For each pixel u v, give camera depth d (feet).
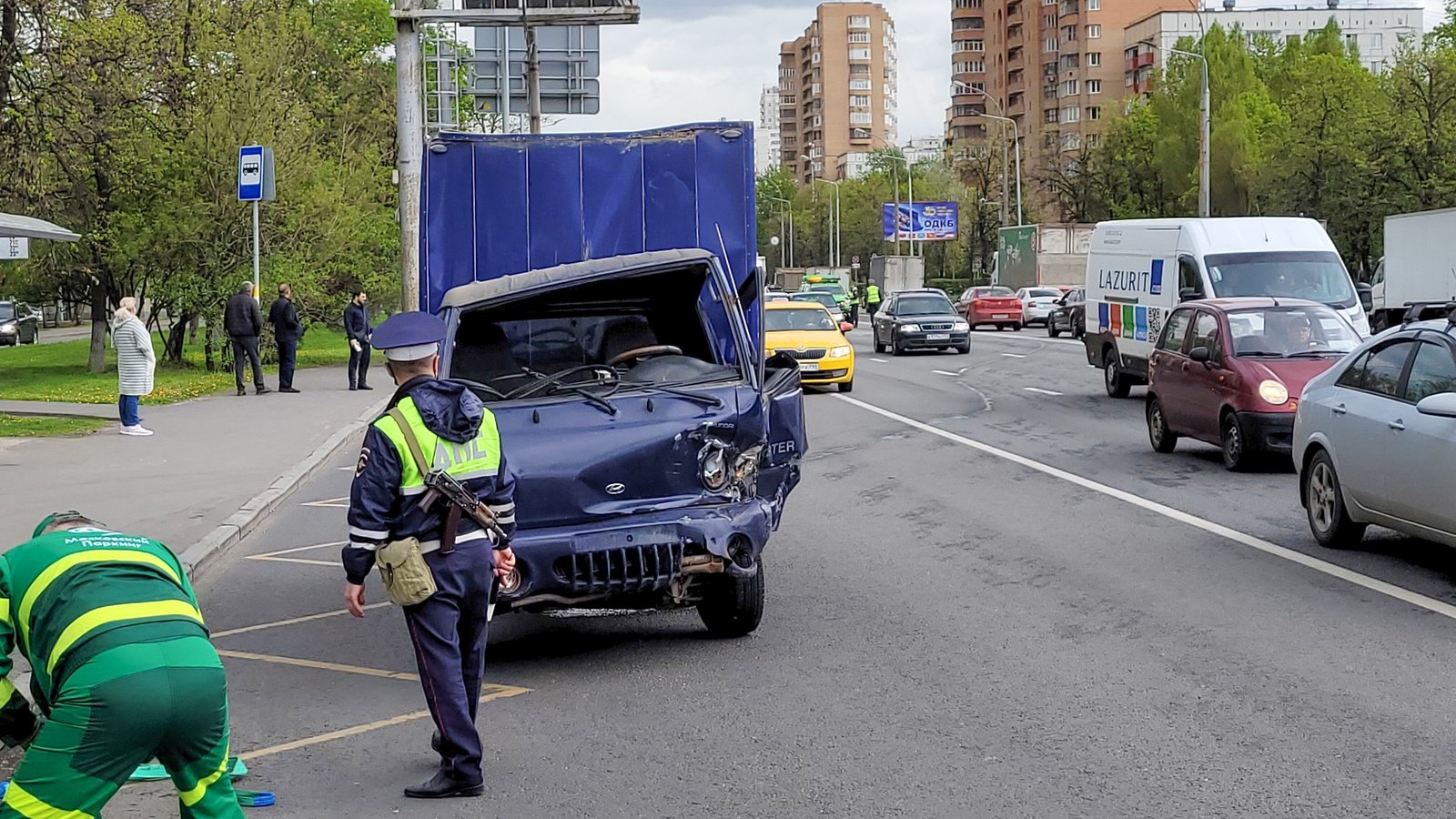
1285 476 47.93
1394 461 31.32
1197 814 17.40
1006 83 499.92
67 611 14.35
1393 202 178.09
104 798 14.15
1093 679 23.79
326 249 115.85
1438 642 25.50
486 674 25.59
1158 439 55.77
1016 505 43.39
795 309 94.27
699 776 19.48
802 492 47.78
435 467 18.70
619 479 24.91
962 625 28.04
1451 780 18.38
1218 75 258.37
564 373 26.99
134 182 108.37
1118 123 281.74
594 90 109.70
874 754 20.16
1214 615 28.12
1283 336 50.72
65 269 113.39
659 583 24.39
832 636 27.50
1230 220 74.95
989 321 188.75
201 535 39.40
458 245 31.94
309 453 58.13
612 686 24.41
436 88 123.13
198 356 136.46
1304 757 19.44
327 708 23.75
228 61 110.63
